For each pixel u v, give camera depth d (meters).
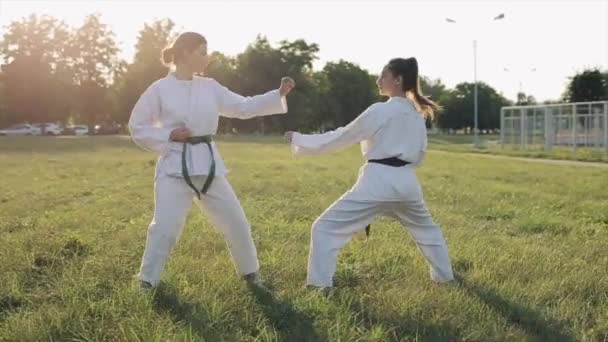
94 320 4.34
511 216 9.43
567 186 14.29
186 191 5.05
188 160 4.98
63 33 68.94
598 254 6.55
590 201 11.25
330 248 5.09
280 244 6.80
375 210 5.17
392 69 5.23
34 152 29.66
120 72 72.31
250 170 18.34
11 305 4.86
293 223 8.34
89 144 39.66
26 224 8.41
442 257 5.32
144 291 4.80
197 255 6.29
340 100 91.25
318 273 5.07
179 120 5.00
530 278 5.46
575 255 6.49
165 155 5.02
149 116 5.06
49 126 71.94
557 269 5.68
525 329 4.29
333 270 5.11
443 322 4.31
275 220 8.56
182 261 5.84
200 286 5.07
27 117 68.62
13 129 71.44
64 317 4.39
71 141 45.19
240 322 4.33
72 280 5.26
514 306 4.70
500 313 4.57
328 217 5.12
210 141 5.12
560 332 4.23
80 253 6.55
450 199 11.23
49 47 68.19
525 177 17.08
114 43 71.38
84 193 12.48
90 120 72.56
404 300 4.70
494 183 14.86
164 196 4.98
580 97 56.84
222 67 75.81
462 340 4.07
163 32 71.44
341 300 4.74
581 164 23.84
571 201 11.23
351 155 28.91
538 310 4.62
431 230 5.36
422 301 4.68
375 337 4.00
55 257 6.18
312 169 18.83
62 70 68.56
